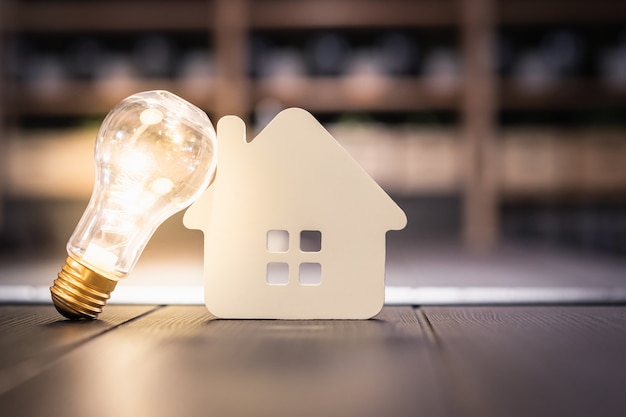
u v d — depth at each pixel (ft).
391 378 1.52
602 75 9.84
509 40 10.01
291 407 1.30
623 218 9.84
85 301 2.29
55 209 10.34
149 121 2.26
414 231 10.58
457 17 9.42
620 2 9.18
